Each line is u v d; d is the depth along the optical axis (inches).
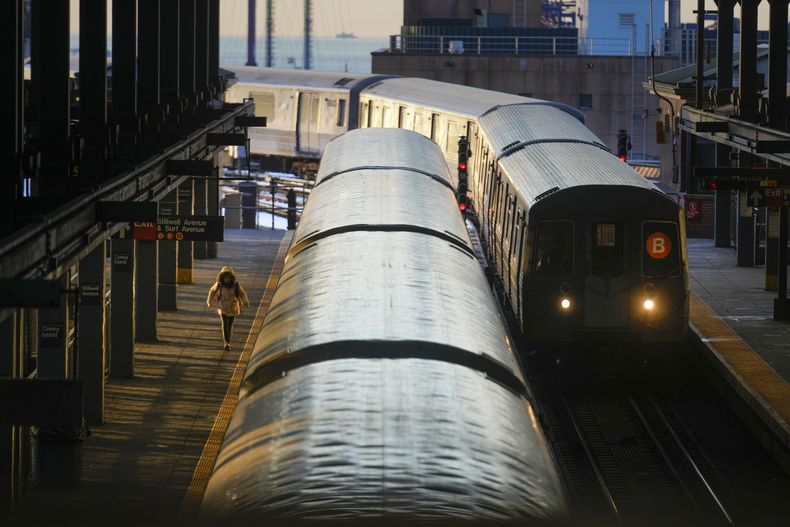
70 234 1711.4
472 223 3973.9
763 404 2249.0
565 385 2655.0
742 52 3270.2
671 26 7352.4
